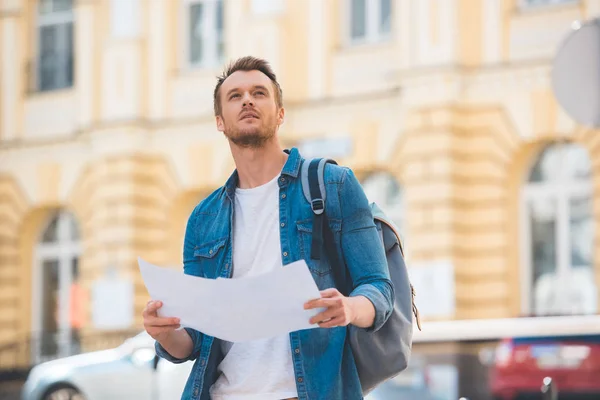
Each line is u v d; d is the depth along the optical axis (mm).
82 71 28891
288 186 5277
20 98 29797
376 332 5203
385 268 5191
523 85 24016
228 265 5277
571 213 23688
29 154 29625
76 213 28938
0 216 29859
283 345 5105
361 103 25703
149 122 27938
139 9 28188
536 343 13836
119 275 27812
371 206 5516
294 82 26500
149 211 28000
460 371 13945
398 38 25234
